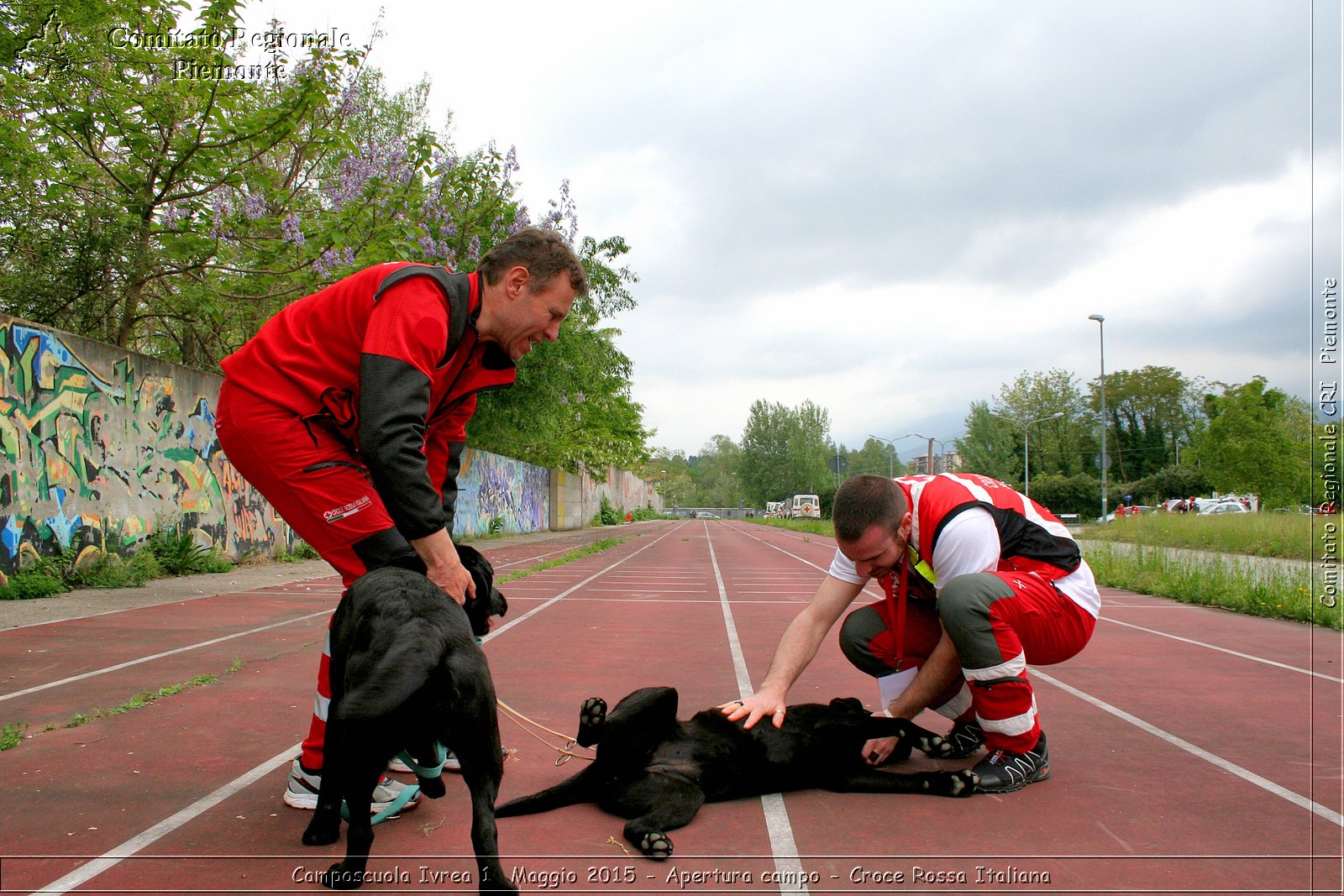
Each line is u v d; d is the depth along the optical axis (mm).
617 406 42594
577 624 9109
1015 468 74125
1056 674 6609
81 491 10562
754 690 5848
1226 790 3797
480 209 18547
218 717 4848
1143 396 79562
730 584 14508
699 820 3400
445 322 2986
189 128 11930
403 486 2791
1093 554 17562
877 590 13523
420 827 3246
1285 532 19234
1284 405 38031
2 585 9273
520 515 36094
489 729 2508
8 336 9336
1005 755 3801
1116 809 3557
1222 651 7785
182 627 8008
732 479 151625
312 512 3047
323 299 3074
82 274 12117
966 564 3752
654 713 3422
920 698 4051
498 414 23984
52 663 6328
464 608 3176
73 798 3525
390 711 2336
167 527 12289
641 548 27109
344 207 13273
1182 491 66438
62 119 11453
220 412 3125
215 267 13000
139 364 11664
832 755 3701
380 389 2799
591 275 24719
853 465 113812
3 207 11703
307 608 9406
